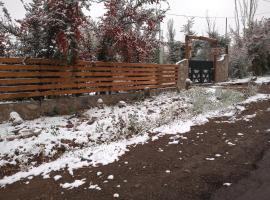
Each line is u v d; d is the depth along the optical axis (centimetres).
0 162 555
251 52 2148
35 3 868
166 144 611
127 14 1046
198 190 409
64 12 812
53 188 445
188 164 501
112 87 1052
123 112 889
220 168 478
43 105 828
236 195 391
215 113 866
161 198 392
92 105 957
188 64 1638
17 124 733
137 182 443
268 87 1438
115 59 1097
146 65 1198
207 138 639
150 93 1206
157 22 1108
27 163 565
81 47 1010
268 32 2120
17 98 810
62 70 888
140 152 570
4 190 461
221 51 1922
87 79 956
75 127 731
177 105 984
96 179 462
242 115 837
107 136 684
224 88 1277
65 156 578
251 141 609
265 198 378
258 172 458
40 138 640
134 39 1067
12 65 766
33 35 871
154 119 804
